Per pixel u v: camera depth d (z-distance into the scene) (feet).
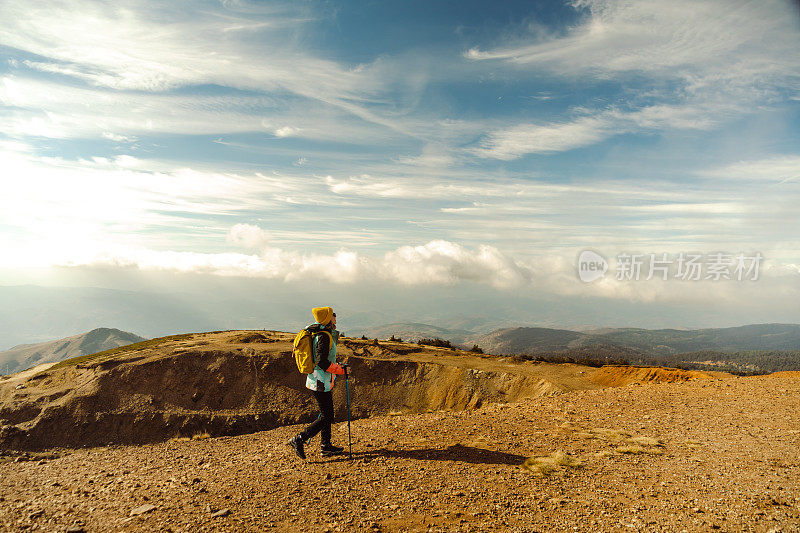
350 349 202.90
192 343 205.87
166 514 17.15
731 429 28.86
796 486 18.35
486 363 180.04
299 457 25.13
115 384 157.38
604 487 19.11
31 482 24.16
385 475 20.93
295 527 15.44
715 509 16.29
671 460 22.93
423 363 178.70
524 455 24.00
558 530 14.80
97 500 19.69
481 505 17.13
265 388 169.99
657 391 43.50
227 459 26.61
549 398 43.09
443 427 30.94
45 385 162.91
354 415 163.02
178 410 154.92
